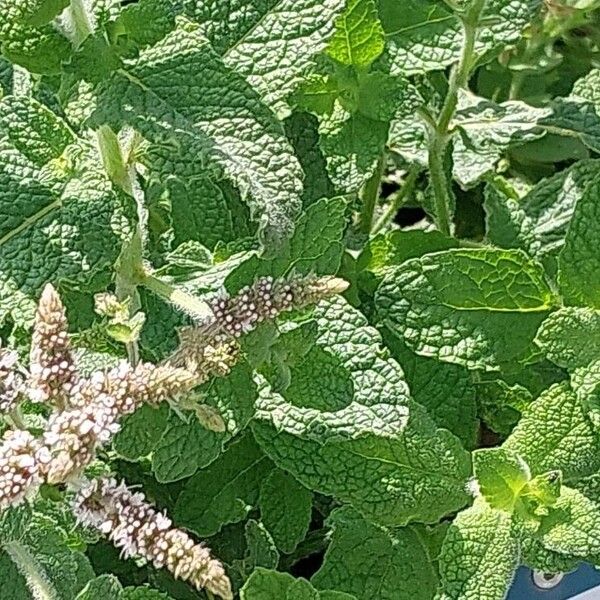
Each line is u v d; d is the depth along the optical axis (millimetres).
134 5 187
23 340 197
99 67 186
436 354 231
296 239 209
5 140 198
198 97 174
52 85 216
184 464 202
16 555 194
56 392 154
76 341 202
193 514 233
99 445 161
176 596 234
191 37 179
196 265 216
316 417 212
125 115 173
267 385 214
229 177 168
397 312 232
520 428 220
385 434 208
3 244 188
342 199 212
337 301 215
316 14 192
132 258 195
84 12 189
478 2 240
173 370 154
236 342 172
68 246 189
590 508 215
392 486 220
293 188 170
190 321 205
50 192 193
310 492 235
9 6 185
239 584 234
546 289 229
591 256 223
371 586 223
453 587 205
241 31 192
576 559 218
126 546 147
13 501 145
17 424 165
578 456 219
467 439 240
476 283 230
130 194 195
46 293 155
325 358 212
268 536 229
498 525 211
